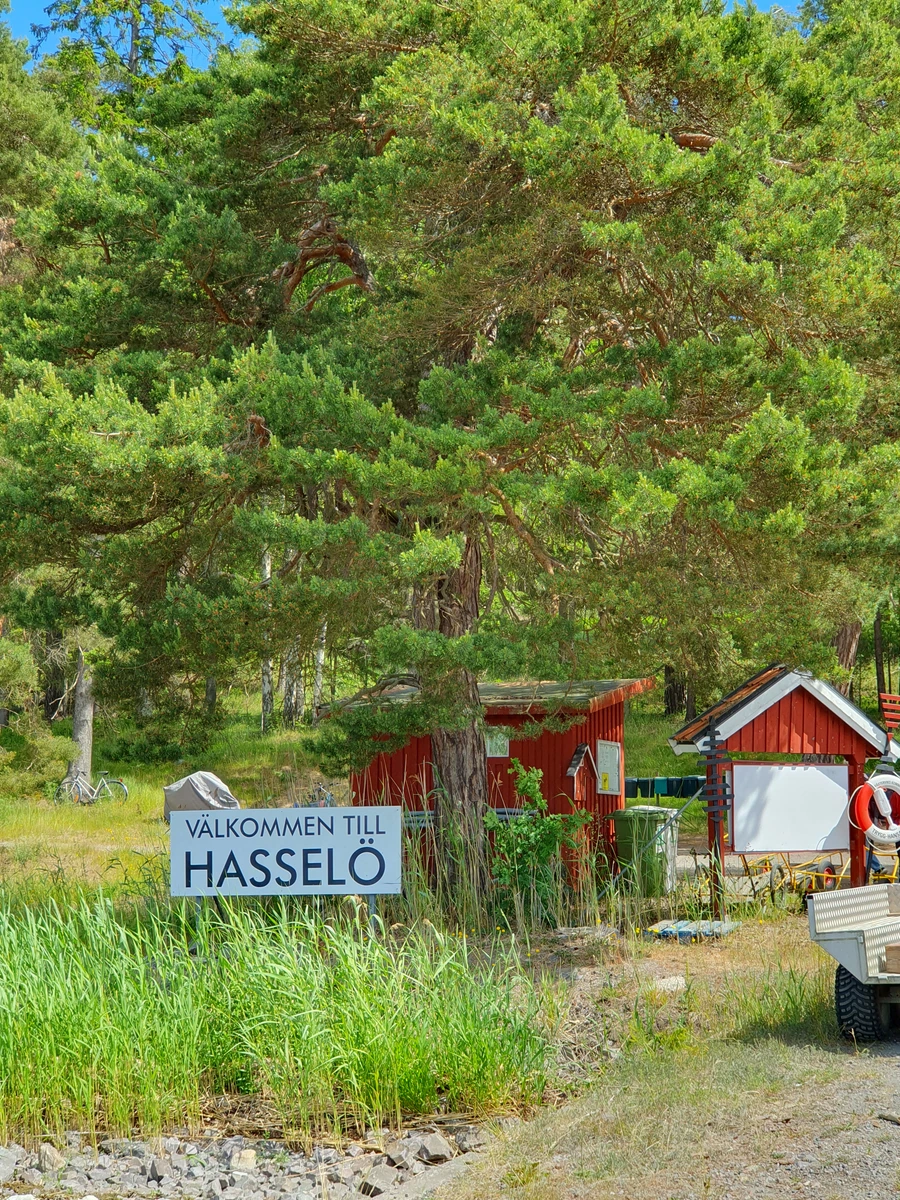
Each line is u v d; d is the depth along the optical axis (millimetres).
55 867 17984
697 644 12508
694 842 18375
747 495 9961
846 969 7496
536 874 12703
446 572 12266
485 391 11469
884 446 9859
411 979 7777
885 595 14367
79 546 11609
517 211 11523
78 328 14023
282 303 14523
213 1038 7676
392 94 11008
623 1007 8688
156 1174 6387
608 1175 5492
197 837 9336
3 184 27094
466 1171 5941
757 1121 5957
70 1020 7527
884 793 11617
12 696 25609
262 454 11070
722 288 10414
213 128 15102
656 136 10289
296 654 12102
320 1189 6027
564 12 11133
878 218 11430
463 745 14016
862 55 13219
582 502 10055
